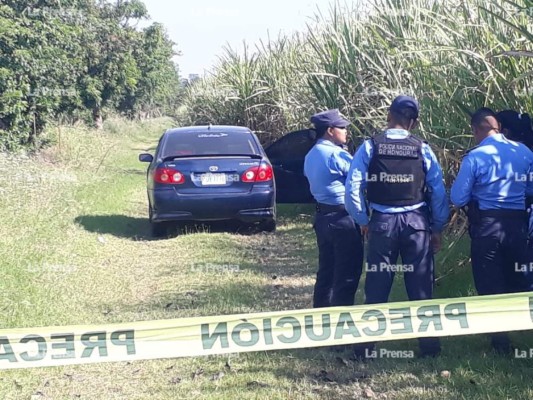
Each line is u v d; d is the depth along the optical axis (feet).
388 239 18.89
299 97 48.37
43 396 17.97
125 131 140.26
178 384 18.66
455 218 25.25
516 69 22.97
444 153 24.89
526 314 15.47
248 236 39.11
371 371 18.95
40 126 64.23
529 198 19.06
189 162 37.78
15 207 36.47
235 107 68.23
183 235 38.86
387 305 15.39
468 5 25.63
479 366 18.60
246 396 17.60
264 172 38.27
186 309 25.12
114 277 29.78
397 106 19.06
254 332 15.07
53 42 59.93
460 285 23.81
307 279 29.19
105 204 46.88
